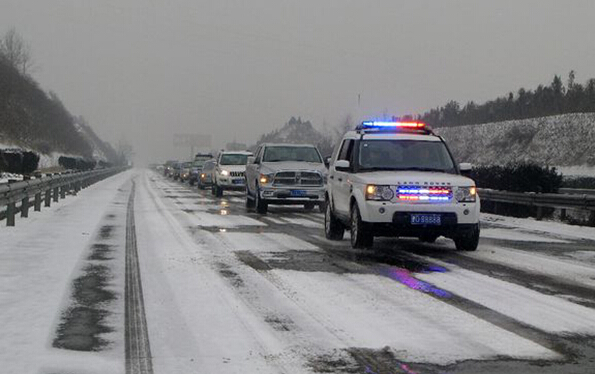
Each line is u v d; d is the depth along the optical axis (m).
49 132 90.00
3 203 13.66
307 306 7.21
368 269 9.72
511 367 5.20
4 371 4.99
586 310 7.21
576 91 109.94
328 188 13.62
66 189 27.67
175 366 5.16
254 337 5.98
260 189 20.53
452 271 9.69
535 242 14.10
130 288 8.07
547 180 22.27
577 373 5.07
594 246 13.48
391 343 5.82
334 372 5.05
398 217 10.95
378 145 12.52
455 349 5.66
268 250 11.63
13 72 94.62
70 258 10.27
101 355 5.43
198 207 23.00
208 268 9.58
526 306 7.37
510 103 122.69
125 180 55.84
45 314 6.71
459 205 11.07
